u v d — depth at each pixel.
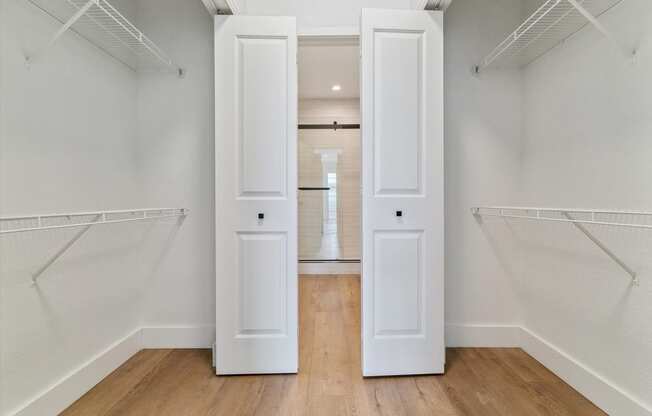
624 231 1.51
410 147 1.95
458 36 2.27
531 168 2.19
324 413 1.60
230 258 1.97
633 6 1.45
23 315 1.45
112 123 2.02
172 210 2.20
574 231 1.81
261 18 1.96
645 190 1.41
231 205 1.97
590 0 1.64
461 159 2.28
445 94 2.27
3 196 1.37
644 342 1.42
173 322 2.29
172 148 2.28
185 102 2.27
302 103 4.77
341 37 2.29
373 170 1.94
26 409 1.45
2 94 1.36
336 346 2.36
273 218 1.98
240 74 1.97
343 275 4.55
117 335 2.06
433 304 1.96
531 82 2.18
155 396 1.74
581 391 1.74
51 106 1.59
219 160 1.96
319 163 4.75
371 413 1.60
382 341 1.94
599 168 1.64
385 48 1.93
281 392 1.78
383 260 1.95
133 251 2.23
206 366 2.06
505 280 2.30
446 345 2.29
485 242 2.29
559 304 1.92
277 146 1.98
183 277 2.29
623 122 1.51
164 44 2.27
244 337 1.97
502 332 2.29
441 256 1.97
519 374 1.94
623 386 1.51
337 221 4.74
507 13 2.28
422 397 1.73
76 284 1.74
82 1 1.67
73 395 1.69
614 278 1.56
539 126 2.10
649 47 1.38
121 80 2.11
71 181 1.71
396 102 1.95
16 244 1.42
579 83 1.77
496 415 1.58
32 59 1.48
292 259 1.99
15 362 1.41
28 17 1.47
